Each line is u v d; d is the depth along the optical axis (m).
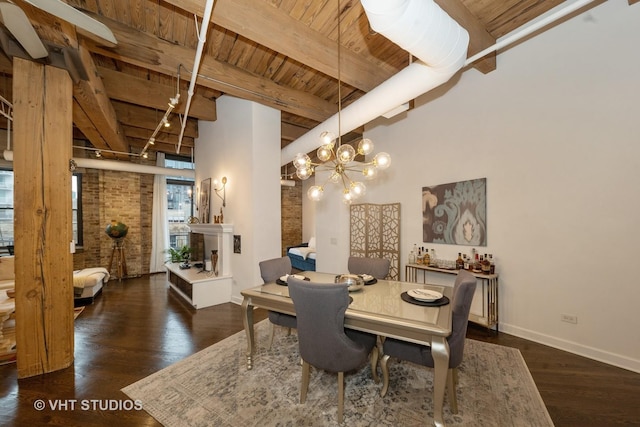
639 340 2.44
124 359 2.74
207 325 3.62
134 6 2.59
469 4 2.75
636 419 1.90
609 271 2.59
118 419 1.94
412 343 2.04
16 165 2.36
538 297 3.04
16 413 1.99
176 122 5.63
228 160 4.87
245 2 2.43
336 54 3.10
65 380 2.38
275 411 2.00
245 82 3.68
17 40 2.12
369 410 2.01
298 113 4.30
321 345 1.91
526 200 3.12
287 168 8.80
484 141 3.48
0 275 4.22
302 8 2.64
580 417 1.92
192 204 7.63
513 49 3.19
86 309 4.27
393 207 4.61
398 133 4.60
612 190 2.56
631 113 2.46
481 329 3.40
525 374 2.42
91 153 6.32
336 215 5.07
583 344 2.74
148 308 4.30
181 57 3.16
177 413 1.99
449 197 3.86
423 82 2.58
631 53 2.46
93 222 6.27
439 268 3.70
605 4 2.58
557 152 2.89
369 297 2.39
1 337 2.85
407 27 1.78
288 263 3.29
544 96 2.97
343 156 2.65
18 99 2.36
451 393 1.95
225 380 2.38
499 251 3.36
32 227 2.42
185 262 5.72
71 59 2.53
